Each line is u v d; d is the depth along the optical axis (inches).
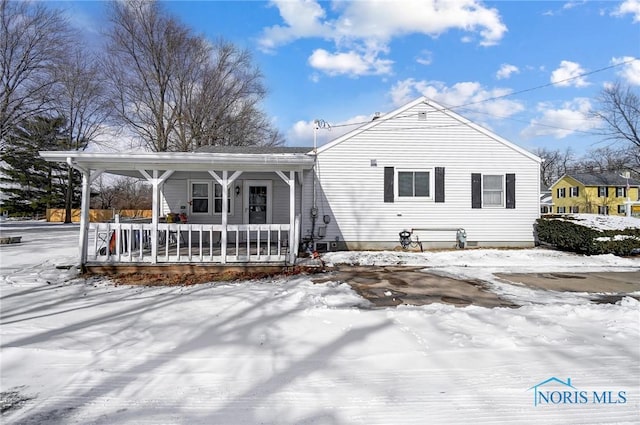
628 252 435.5
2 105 845.8
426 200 487.8
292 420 102.7
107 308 214.8
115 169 333.7
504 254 440.1
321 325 182.7
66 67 938.7
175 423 101.4
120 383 124.3
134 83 1115.3
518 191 496.1
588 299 245.9
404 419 103.1
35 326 180.1
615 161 1428.4
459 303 233.9
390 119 486.3
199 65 1203.9
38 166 1423.5
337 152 482.0
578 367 135.7
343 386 122.0
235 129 1293.1
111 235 378.3
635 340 162.2
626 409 108.9
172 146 1204.5
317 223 479.2
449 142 490.6
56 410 108.3
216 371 132.9
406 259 407.8
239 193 503.5
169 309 212.5
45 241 589.6
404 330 174.6
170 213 491.2
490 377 128.0
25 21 849.5
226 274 325.4
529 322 185.8
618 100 1112.2
